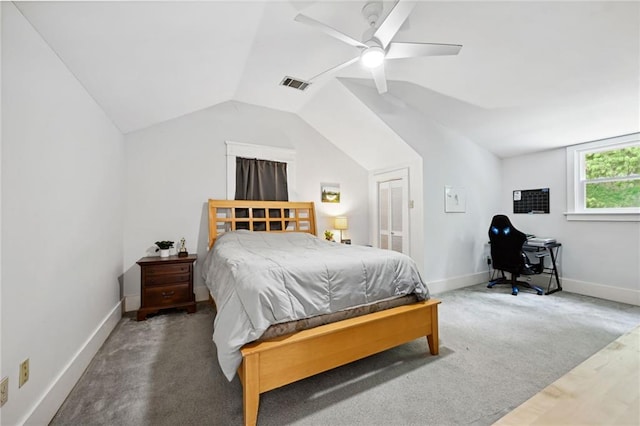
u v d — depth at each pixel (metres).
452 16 2.03
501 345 2.31
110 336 2.49
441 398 1.65
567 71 2.52
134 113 2.80
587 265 3.79
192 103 3.22
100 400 1.63
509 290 4.04
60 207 1.68
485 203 4.57
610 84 2.61
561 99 2.96
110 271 2.66
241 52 2.41
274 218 3.94
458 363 2.04
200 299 3.50
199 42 2.01
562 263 4.04
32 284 1.38
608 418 0.64
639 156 3.42
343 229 4.41
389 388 1.75
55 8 1.31
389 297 2.06
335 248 2.77
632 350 0.94
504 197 4.80
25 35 1.34
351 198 4.72
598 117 3.17
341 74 3.12
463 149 4.30
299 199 4.24
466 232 4.32
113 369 1.96
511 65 2.55
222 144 3.70
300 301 1.67
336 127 4.16
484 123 3.80
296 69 2.90
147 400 1.63
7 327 1.19
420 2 1.90
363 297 1.92
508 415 0.67
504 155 4.68
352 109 3.62
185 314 3.04
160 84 2.46
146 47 1.85
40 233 1.46
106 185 2.56
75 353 1.84
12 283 1.22
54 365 1.56
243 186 3.85
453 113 3.70
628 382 0.77
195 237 3.51
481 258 4.53
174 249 3.38
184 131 3.48
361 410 1.55
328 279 1.81
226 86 3.15
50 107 1.57
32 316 1.37
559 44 2.21
